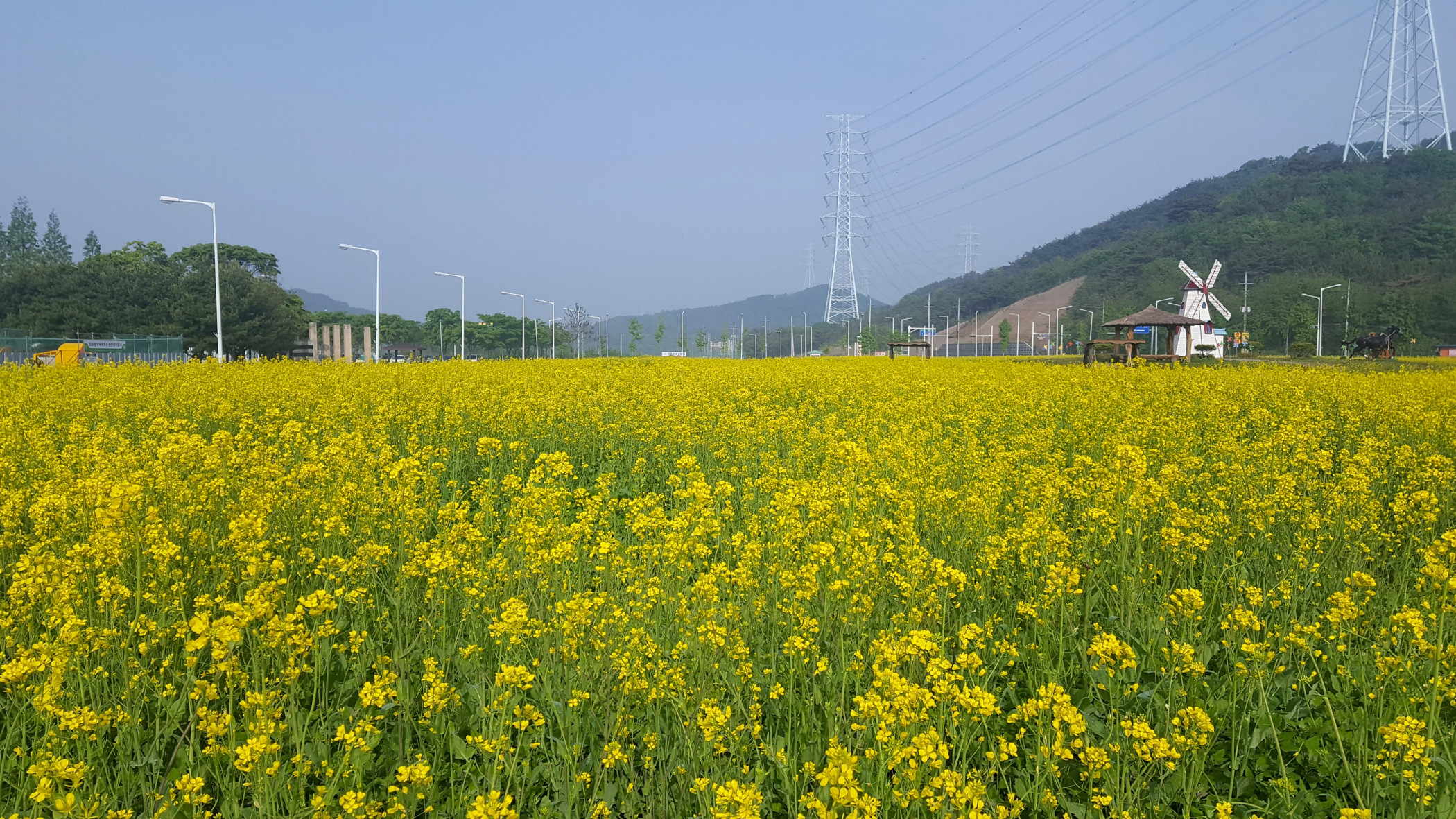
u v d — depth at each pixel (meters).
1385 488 9.17
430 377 20.88
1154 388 17.98
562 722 4.28
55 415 13.17
